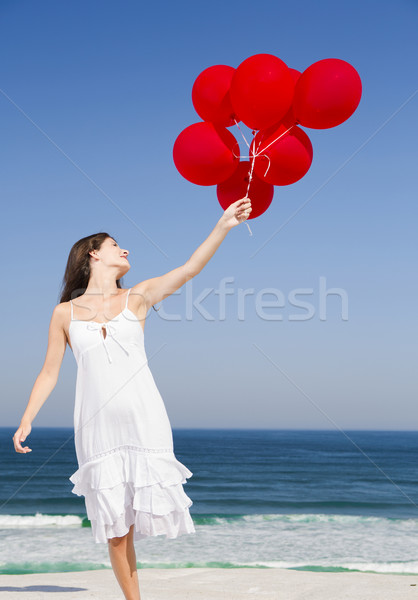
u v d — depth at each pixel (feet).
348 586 14.52
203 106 12.27
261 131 12.11
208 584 14.92
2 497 68.33
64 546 30.89
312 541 33.45
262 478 98.27
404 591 13.88
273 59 11.34
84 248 9.28
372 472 110.63
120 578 8.34
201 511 57.52
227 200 12.92
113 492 8.00
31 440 237.86
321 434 390.01
